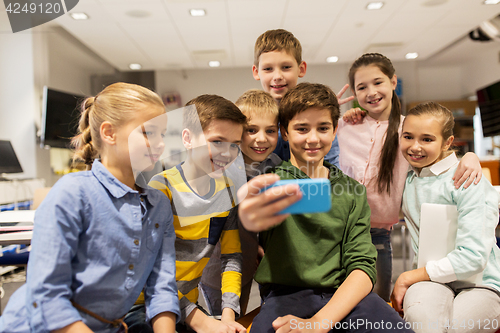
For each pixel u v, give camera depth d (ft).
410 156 3.34
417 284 2.90
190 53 14.76
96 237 2.17
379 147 3.78
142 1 10.33
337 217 2.89
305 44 13.87
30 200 10.55
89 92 15.84
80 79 15.31
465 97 18.76
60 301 1.94
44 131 11.05
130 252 2.28
